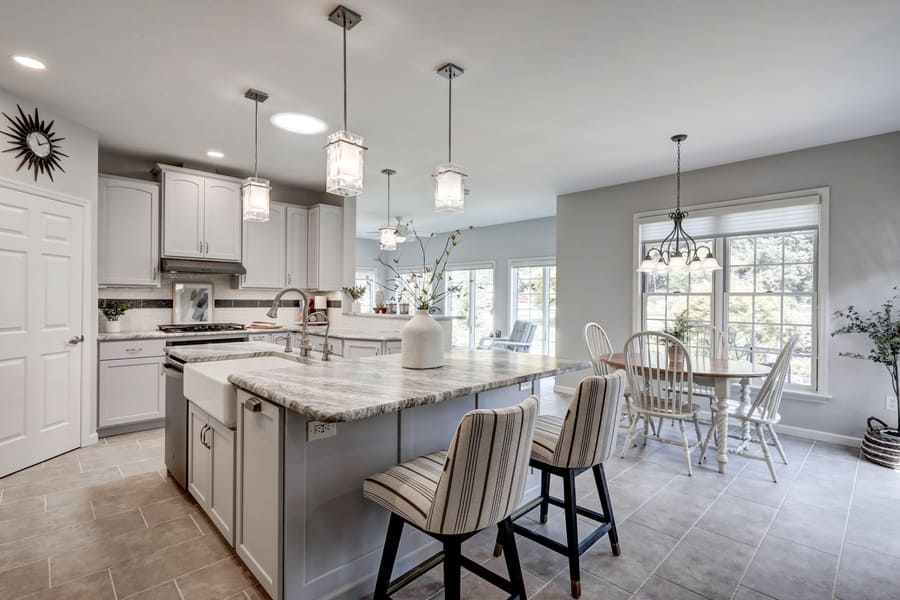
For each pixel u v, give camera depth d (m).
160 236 4.04
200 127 3.35
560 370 2.13
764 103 2.92
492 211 6.64
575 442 1.73
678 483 2.86
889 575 1.91
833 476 2.97
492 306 8.02
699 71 2.52
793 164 3.82
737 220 4.13
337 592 1.67
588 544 1.84
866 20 2.04
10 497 2.51
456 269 8.52
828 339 3.64
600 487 2.01
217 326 4.50
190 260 4.18
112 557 1.96
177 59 2.39
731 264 4.21
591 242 5.14
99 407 3.49
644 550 2.09
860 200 3.51
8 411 2.79
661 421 3.69
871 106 2.96
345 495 1.69
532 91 2.76
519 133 3.45
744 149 3.79
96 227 3.42
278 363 2.51
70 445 3.23
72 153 3.20
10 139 2.77
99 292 3.96
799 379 3.83
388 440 1.82
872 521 2.37
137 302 4.20
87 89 2.73
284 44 2.24
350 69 2.49
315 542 1.61
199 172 4.24
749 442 3.56
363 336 4.18
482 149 3.83
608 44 2.25
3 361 2.76
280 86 2.69
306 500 1.58
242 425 1.80
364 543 1.75
